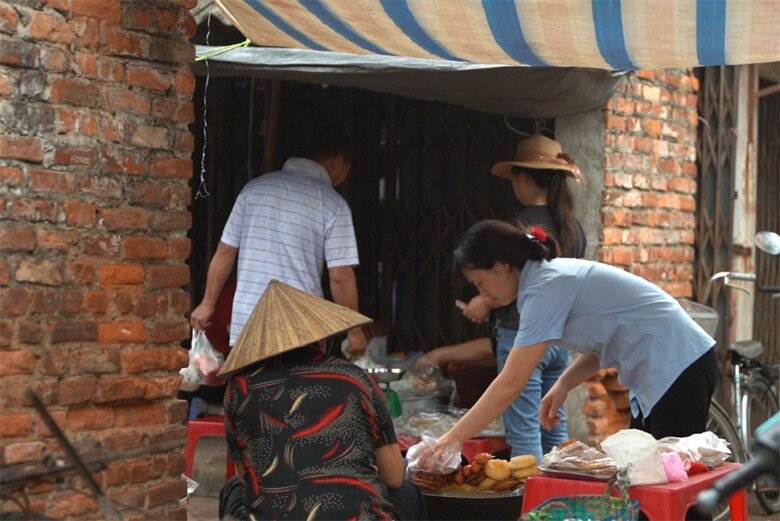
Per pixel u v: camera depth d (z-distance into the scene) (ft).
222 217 29.55
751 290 29.19
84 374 14.56
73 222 14.46
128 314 15.11
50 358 14.19
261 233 19.67
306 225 19.67
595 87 22.39
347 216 20.06
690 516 14.07
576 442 14.51
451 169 27.84
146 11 15.29
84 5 14.53
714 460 14.49
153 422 15.46
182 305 15.80
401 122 28.45
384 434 12.84
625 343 15.58
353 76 20.74
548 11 15.15
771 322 33.76
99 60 14.74
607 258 24.14
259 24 17.99
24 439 13.89
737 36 15.46
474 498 14.89
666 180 25.70
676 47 16.17
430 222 28.17
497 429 21.70
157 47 15.44
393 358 25.02
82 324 14.53
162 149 15.56
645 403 15.80
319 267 19.98
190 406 22.89
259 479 12.17
